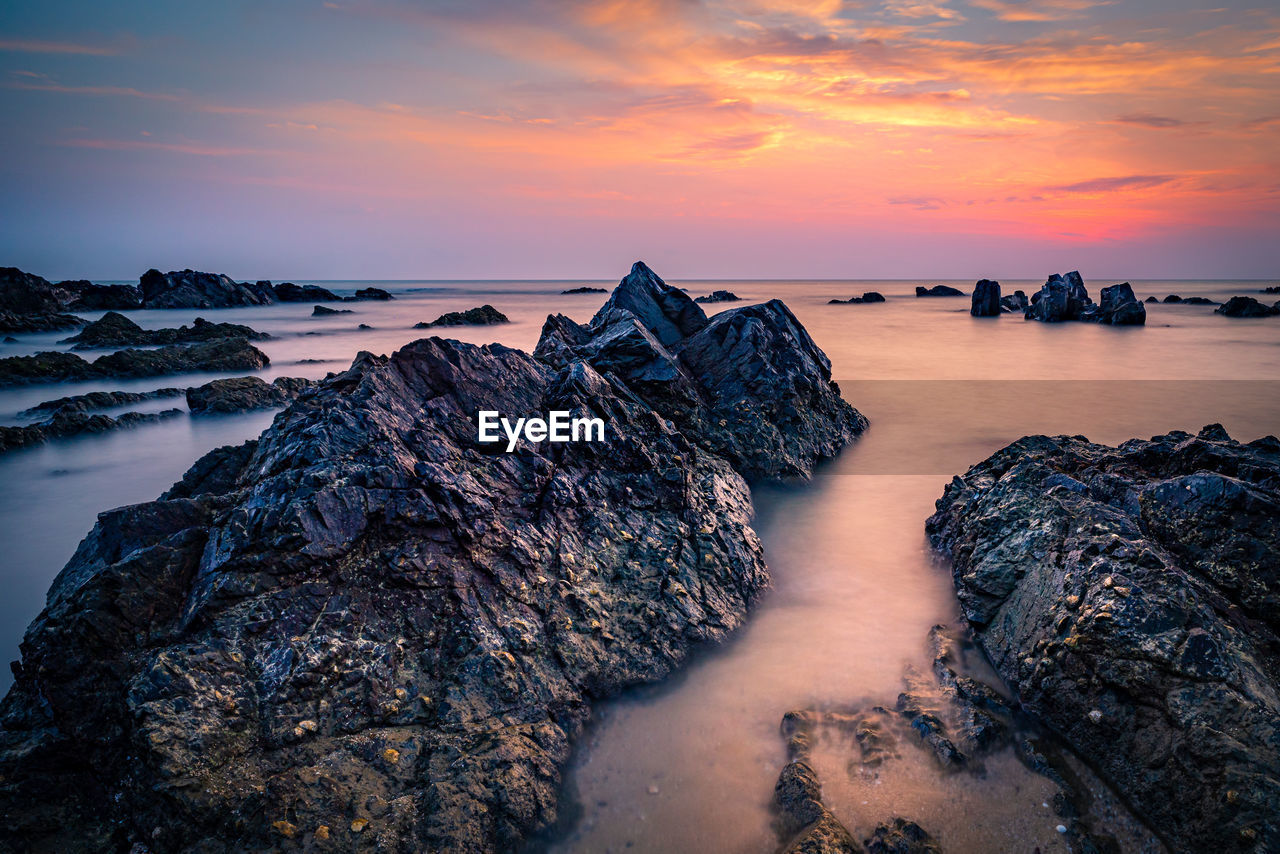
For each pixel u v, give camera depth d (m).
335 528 8.83
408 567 8.81
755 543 12.53
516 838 6.75
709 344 19.27
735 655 9.84
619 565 10.43
